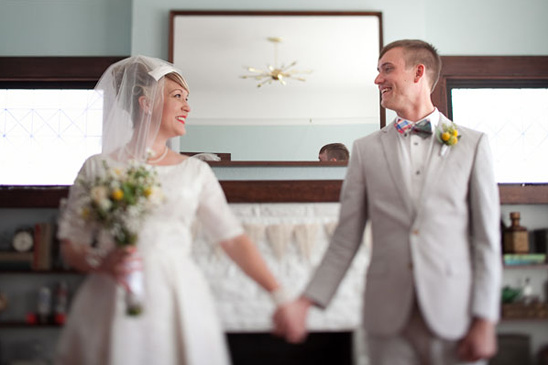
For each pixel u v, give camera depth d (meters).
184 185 2.07
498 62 3.28
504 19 3.35
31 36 3.30
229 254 2.13
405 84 2.23
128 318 1.83
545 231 2.86
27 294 2.76
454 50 3.32
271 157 3.11
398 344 1.83
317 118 3.14
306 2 3.27
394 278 1.84
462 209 1.87
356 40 3.23
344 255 2.04
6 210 2.94
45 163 3.18
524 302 2.56
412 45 2.27
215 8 3.25
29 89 3.25
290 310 1.99
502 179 3.20
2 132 3.20
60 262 2.75
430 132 2.02
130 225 1.87
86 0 3.35
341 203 2.10
